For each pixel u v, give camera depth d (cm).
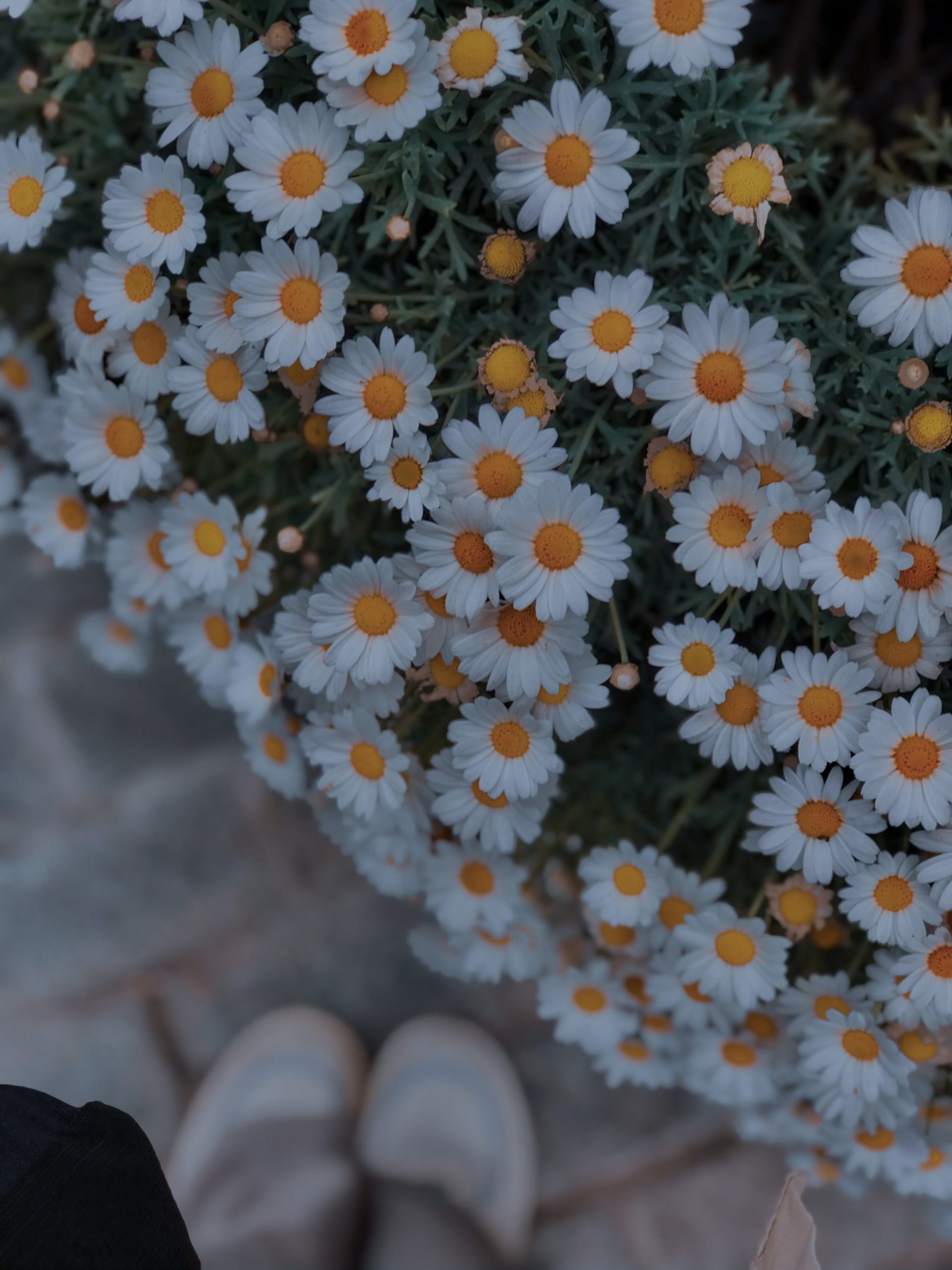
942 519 55
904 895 54
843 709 53
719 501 52
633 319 51
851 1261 69
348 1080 72
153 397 56
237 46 51
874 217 58
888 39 70
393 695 56
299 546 56
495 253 53
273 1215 69
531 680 53
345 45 50
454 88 52
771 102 56
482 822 56
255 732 61
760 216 52
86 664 77
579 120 51
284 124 51
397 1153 71
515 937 62
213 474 64
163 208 53
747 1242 70
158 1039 74
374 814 58
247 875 75
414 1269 67
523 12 53
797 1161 64
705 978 58
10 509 68
